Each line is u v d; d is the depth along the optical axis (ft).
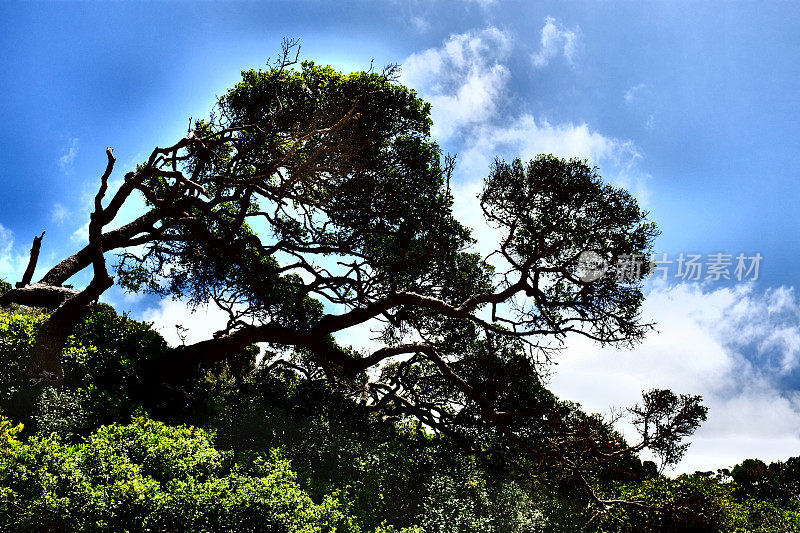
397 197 63.67
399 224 65.16
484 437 63.10
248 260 70.13
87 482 26.35
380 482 44.80
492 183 55.11
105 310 55.01
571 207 52.80
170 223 57.93
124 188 50.85
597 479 60.39
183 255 73.05
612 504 51.90
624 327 54.34
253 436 47.67
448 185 62.03
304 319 64.54
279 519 28.63
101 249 47.06
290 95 59.52
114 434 33.06
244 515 28.02
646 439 54.54
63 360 41.19
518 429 58.75
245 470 36.22
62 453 27.53
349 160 60.75
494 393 62.75
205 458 33.76
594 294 54.49
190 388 52.39
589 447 55.11
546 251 53.93
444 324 69.72
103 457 29.45
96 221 48.26
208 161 64.13
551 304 56.39
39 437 32.01
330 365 64.69
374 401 69.10
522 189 54.08
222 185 58.23
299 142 54.54
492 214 56.65
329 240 68.54
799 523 61.41
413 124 62.59
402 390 72.64
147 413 40.88
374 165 61.77
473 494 47.70
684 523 52.49
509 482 54.85
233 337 57.41
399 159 62.80
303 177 60.90
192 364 53.21
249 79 60.95
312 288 66.49
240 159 63.31
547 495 55.11
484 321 59.21
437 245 64.64
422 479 48.24
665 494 53.52
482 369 63.10
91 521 24.63
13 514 23.71
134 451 31.68
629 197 52.06
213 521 27.22
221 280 74.84
